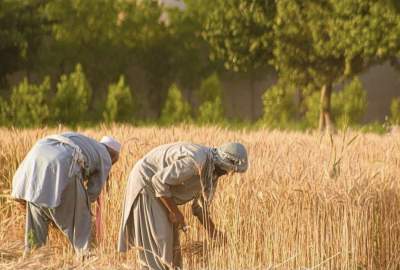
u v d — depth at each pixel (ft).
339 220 68.54
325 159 77.97
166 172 63.62
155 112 331.57
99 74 320.91
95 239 74.74
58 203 70.59
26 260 59.06
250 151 86.28
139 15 322.14
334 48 207.82
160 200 65.51
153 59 326.03
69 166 71.67
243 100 349.00
